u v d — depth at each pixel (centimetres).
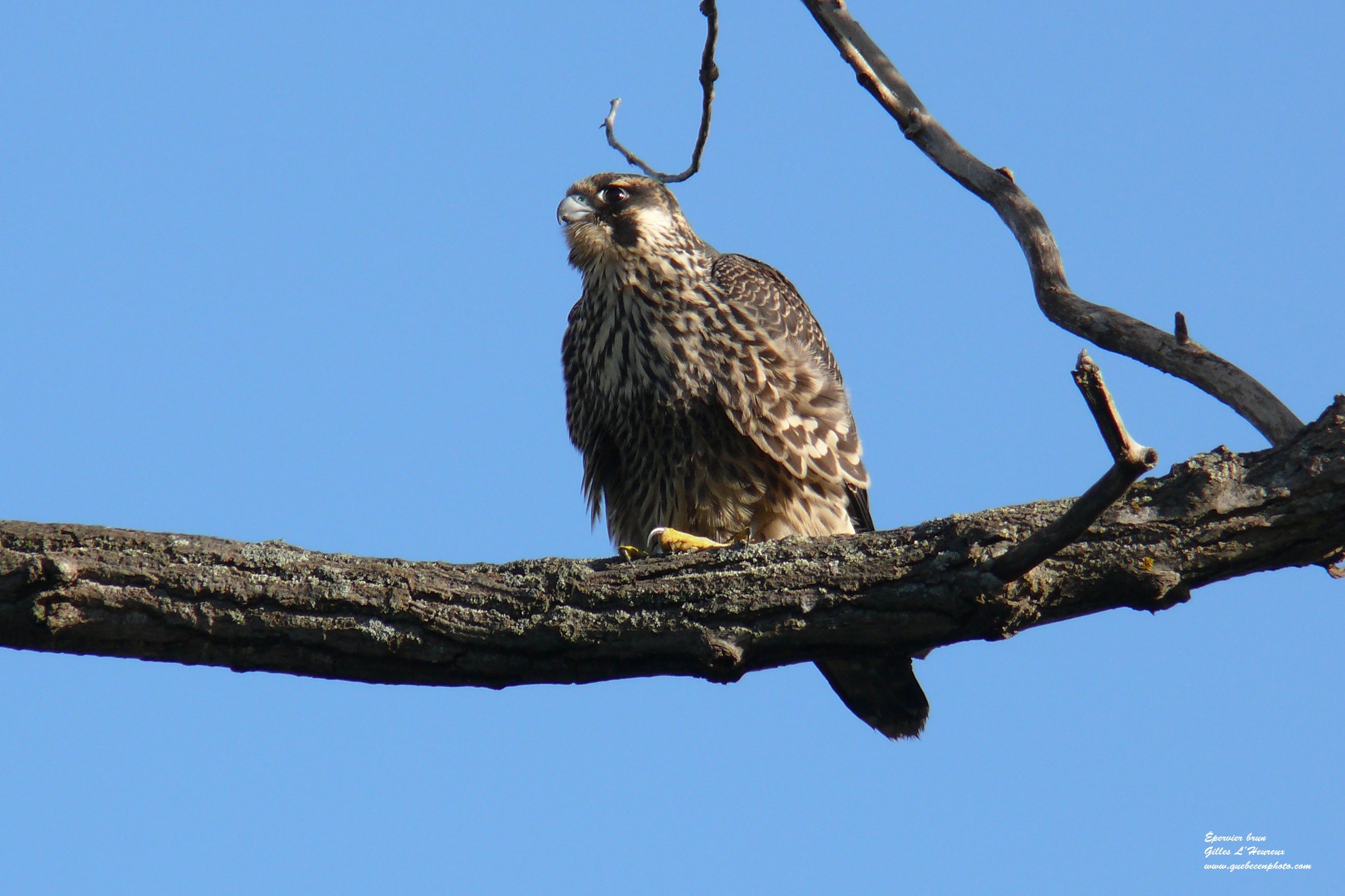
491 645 853
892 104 1066
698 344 1238
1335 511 807
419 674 860
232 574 835
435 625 846
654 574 866
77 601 814
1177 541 820
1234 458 838
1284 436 841
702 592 857
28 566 806
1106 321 921
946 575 841
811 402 1248
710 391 1235
